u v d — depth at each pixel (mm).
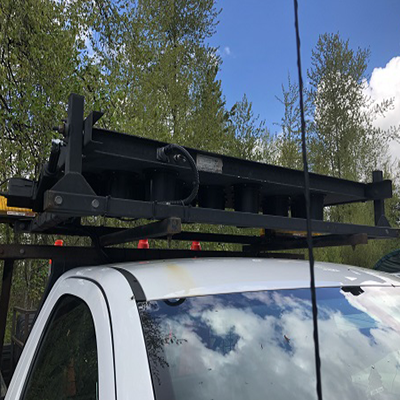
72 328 1399
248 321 1287
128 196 2121
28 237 6316
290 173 2436
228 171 2186
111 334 1140
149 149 1899
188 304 1270
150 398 1004
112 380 1041
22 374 1668
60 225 2258
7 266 2604
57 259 2174
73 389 1259
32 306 6988
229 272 1521
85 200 1492
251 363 1191
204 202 2490
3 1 6141
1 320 2574
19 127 6312
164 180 2008
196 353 1153
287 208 2703
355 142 14477
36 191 2109
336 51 14406
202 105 7926
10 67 6414
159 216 1649
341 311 1457
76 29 6598
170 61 8164
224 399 1098
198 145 7613
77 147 1560
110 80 6629
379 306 1548
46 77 6359
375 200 2707
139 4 7938
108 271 1494
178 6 10781
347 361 1285
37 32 6258
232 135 8172
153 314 1196
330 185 2582
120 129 6277
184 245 6785
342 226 2344
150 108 7328
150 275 1397
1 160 5957
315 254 11023
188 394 1068
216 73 8195
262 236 3270
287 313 1364
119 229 2496
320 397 498
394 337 1422
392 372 1313
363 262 12438
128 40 7461
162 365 1086
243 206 2355
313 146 14266
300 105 569
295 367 1222
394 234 2643
